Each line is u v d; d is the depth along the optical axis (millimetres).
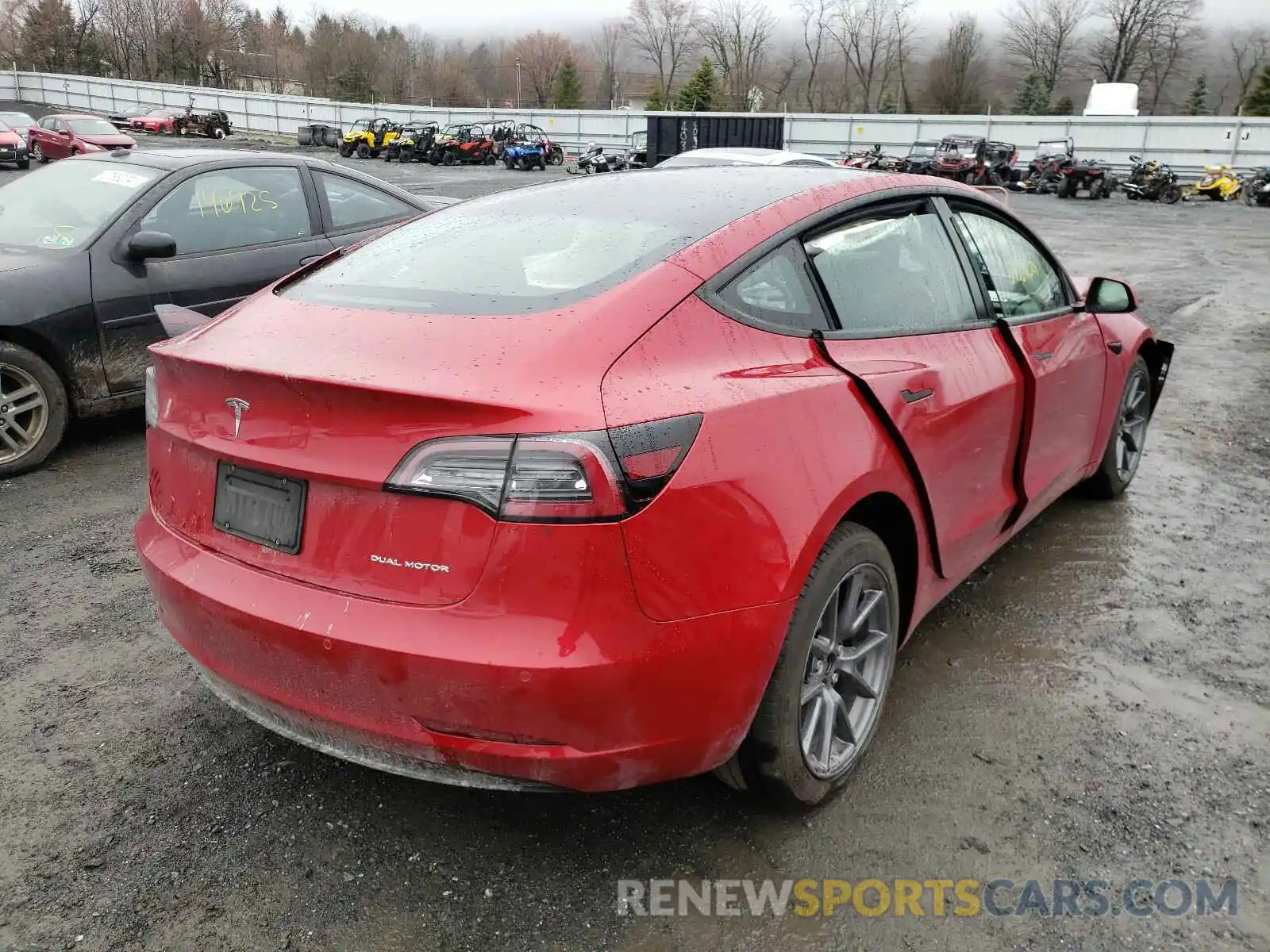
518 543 1832
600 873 2291
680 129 34375
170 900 2189
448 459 1852
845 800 2543
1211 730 2873
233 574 2154
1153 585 3838
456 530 1864
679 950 2072
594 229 2549
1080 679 3146
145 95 64000
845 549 2332
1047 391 3412
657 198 2723
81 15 91562
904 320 2785
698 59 115562
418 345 2072
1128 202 31969
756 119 33719
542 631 1848
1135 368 4551
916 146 42875
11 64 90625
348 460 1953
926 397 2639
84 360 5055
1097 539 4281
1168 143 41156
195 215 5555
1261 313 10680
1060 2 96375
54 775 2619
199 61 97125
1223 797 2564
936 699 3020
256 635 2074
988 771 2666
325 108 57781
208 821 2453
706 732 2041
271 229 5863
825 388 2314
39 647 3283
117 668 3162
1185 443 5785
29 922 2121
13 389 4898
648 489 1884
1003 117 43469
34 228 5328
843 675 2541
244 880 2256
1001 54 104125
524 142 39812
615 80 121688
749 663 2057
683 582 1933
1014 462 3289
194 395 2227
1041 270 3727
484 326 2111
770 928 2131
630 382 1979
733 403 2074
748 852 2357
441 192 26391
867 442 2387
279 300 2547
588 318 2088
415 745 1969
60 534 4223
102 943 2070
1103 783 2621
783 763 2279
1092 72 98562
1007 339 3168
